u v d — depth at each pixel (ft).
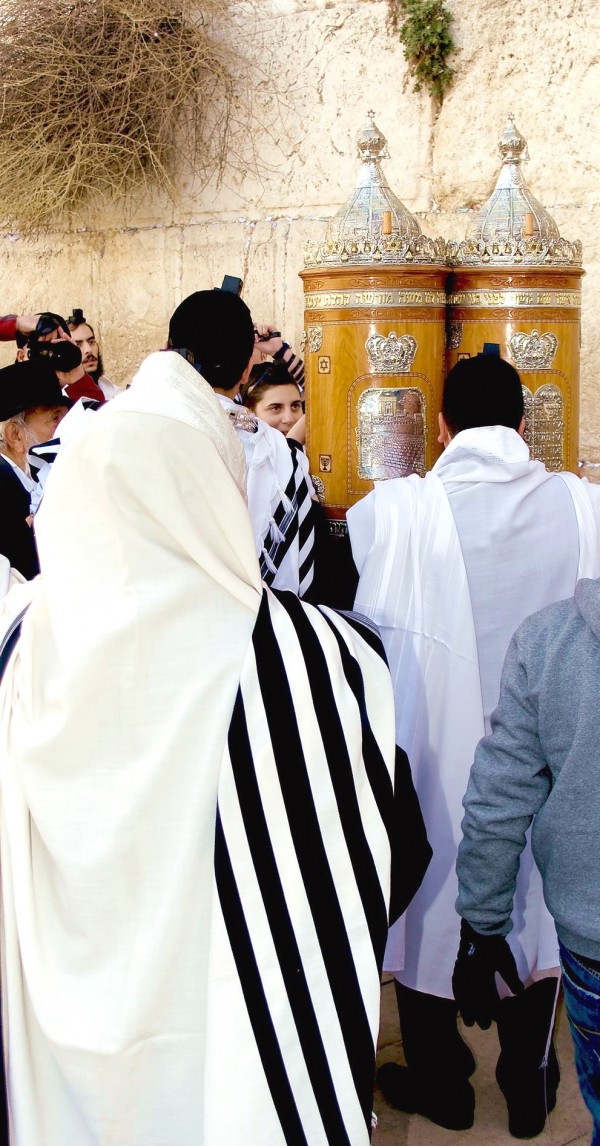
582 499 8.38
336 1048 5.91
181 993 5.86
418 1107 8.56
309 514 9.03
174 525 5.56
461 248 10.05
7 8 16.47
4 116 16.63
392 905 6.80
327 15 14.99
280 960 5.79
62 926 5.88
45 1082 6.08
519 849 6.21
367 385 9.81
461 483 8.22
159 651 5.65
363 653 6.34
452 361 10.32
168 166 16.98
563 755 5.65
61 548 5.67
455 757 8.23
